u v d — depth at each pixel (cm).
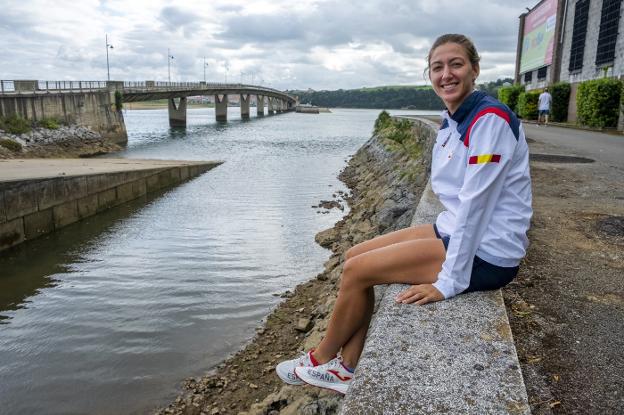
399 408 201
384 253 288
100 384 643
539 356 286
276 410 526
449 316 267
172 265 1104
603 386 256
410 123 2398
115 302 905
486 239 277
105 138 4200
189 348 729
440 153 303
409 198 1210
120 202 1773
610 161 1101
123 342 751
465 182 271
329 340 300
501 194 276
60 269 1094
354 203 1792
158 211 1664
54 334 784
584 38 2652
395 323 263
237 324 803
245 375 648
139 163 2289
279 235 1348
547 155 1200
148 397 614
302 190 2092
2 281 1027
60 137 3503
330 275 973
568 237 517
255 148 4191
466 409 199
